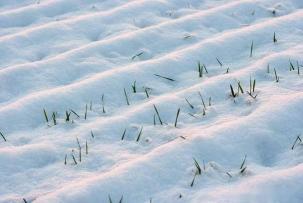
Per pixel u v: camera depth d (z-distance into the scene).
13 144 2.19
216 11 3.27
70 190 1.82
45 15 3.37
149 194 1.83
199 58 2.78
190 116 2.31
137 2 3.44
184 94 2.45
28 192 1.90
